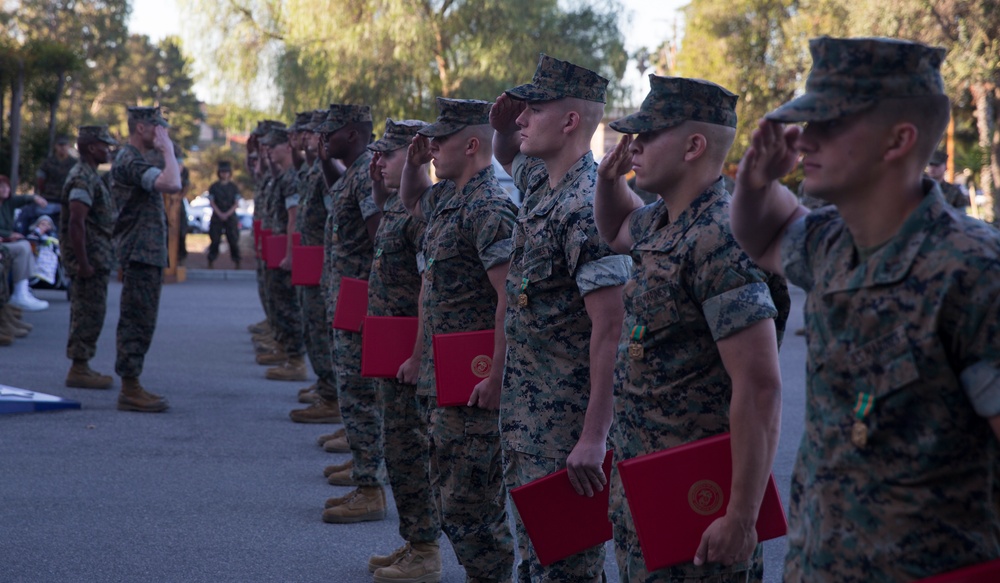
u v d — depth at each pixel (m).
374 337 4.36
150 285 7.93
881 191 1.88
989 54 24.14
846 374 1.89
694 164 2.61
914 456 1.82
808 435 1.99
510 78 24.67
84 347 8.74
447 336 3.73
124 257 7.84
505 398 3.40
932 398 1.80
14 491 5.75
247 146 11.27
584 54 25.22
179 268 20.70
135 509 5.48
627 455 2.68
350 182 5.68
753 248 2.30
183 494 5.80
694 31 34.50
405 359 4.35
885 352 1.83
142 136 7.77
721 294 2.45
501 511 3.90
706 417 2.57
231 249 23.02
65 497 5.67
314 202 7.36
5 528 5.09
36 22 49.66
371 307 4.74
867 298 1.86
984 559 1.83
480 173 3.91
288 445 7.05
